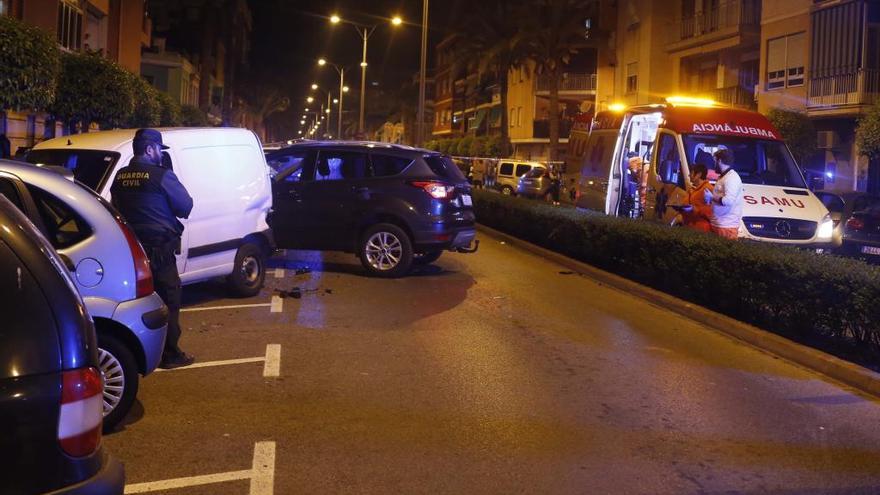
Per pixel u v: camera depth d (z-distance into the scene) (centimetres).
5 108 1577
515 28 4462
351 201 1291
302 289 1189
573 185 1936
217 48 7144
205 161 1004
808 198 1394
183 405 660
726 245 1040
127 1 3319
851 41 2731
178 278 751
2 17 1532
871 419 671
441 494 500
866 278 806
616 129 1703
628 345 905
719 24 3588
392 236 1295
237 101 9644
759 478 537
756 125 1508
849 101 2719
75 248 575
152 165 724
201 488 501
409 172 1292
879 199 1672
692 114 1496
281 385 720
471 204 1366
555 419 647
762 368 825
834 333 875
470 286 1262
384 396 696
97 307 575
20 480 300
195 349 836
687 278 1115
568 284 1318
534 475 533
